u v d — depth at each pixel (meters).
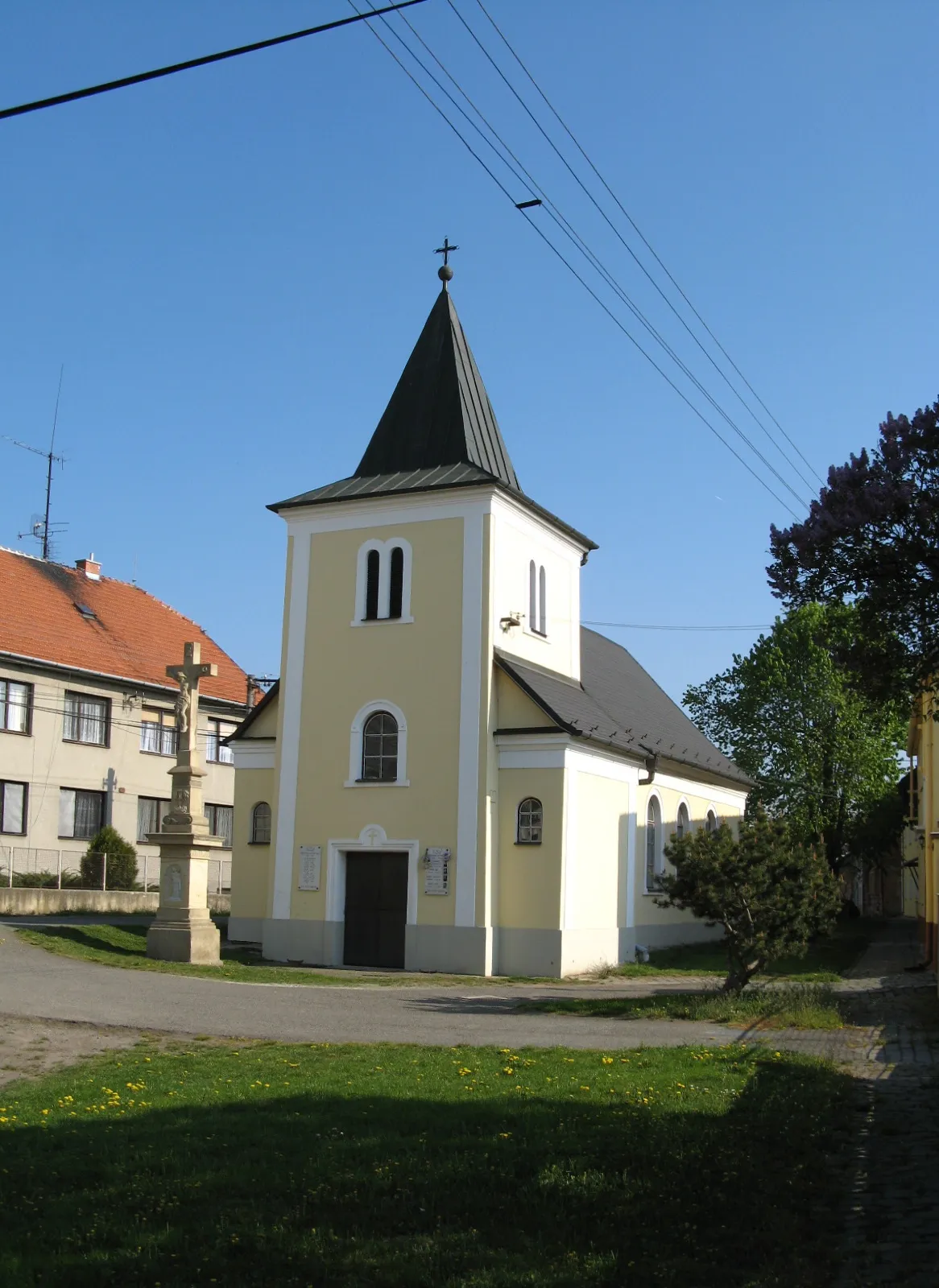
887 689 11.62
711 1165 9.10
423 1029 17.11
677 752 37.19
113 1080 12.24
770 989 21.44
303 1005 19.47
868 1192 8.83
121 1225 7.66
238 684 51.06
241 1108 10.79
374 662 29.61
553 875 27.62
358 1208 8.10
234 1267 7.01
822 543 11.26
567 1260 7.14
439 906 27.95
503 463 32.03
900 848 66.00
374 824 28.92
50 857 41.28
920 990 23.36
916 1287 6.83
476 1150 9.41
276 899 29.69
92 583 48.97
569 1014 19.16
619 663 42.25
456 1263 7.06
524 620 30.52
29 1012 17.02
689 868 20.91
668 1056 14.12
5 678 40.88
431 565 29.38
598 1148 9.46
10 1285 6.67
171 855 25.83
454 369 31.62
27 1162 8.98
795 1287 6.78
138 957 24.98
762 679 50.06
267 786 32.25
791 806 49.12
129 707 45.31
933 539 11.05
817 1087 12.29
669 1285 6.80
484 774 27.98
